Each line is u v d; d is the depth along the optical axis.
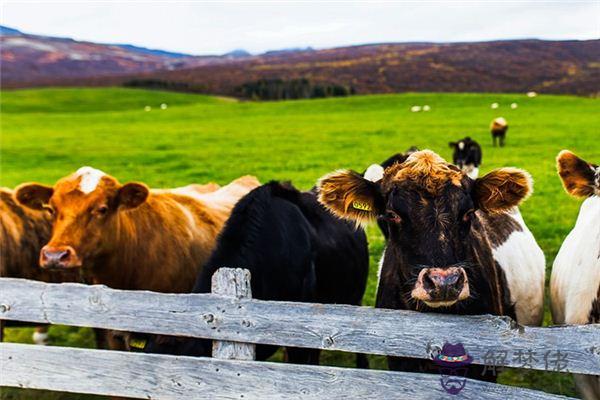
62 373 4.27
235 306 3.86
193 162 23.36
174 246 6.26
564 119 34.72
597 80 124.25
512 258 4.85
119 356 4.15
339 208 3.93
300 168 20.72
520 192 3.65
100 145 30.75
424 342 3.59
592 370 3.39
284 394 3.89
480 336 3.51
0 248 6.14
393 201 3.53
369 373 3.73
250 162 22.59
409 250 3.46
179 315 3.95
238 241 4.95
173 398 4.09
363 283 7.01
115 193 5.77
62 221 5.57
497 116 38.34
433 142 27.14
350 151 24.72
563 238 10.80
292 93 110.81
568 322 4.29
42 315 4.20
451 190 3.47
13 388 6.57
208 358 3.98
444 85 138.50
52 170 23.03
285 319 3.80
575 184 4.06
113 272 5.97
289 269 5.22
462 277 3.25
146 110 56.31
